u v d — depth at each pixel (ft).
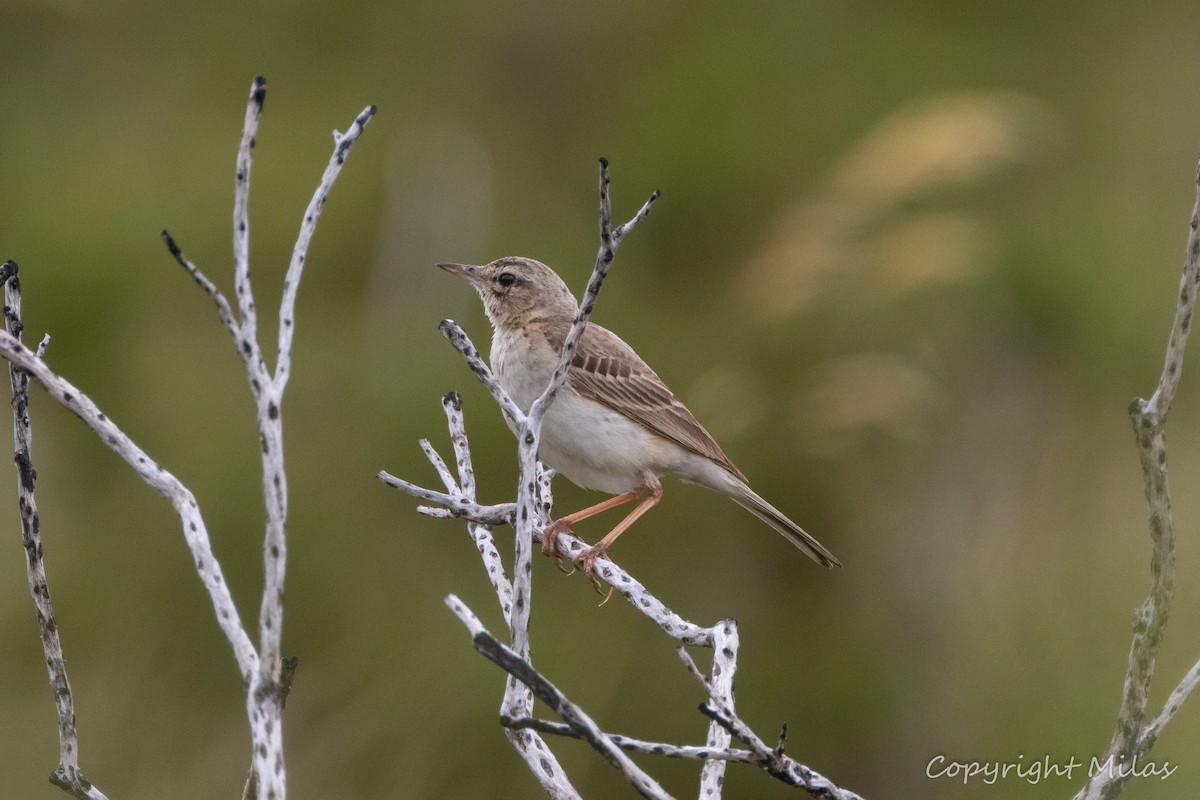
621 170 42.04
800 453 38.37
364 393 36.14
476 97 46.39
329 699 32.58
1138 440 14.87
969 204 41.86
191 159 41.01
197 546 13.55
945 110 39.52
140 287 37.47
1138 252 39.91
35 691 31.99
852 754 38.78
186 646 33.01
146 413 35.81
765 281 37.88
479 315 39.14
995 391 40.47
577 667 34.91
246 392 36.19
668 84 42.93
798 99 42.52
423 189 41.37
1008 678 38.14
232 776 31.30
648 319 39.55
